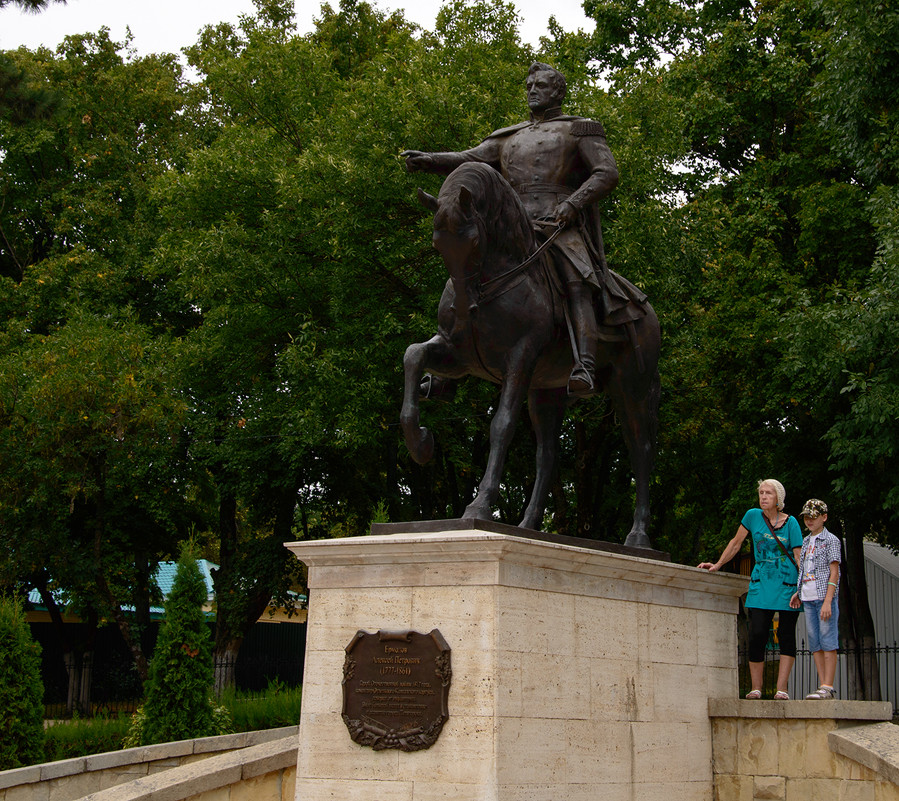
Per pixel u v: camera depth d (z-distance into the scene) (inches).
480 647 228.4
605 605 263.0
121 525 931.3
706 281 741.9
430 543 234.7
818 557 314.8
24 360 735.7
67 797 377.4
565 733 242.2
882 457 589.9
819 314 578.6
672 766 278.5
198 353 769.6
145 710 503.8
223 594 861.8
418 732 229.3
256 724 594.6
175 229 788.6
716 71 846.5
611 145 662.5
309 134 759.1
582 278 283.4
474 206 256.7
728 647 311.7
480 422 778.8
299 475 845.2
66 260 890.1
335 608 247.3
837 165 769.6
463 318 261.3
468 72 714.2
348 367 674.2
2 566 744.3
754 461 721.6
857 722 289.7
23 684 446.0
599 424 735.1
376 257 690.2
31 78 671.8
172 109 1042.1
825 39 678.5
